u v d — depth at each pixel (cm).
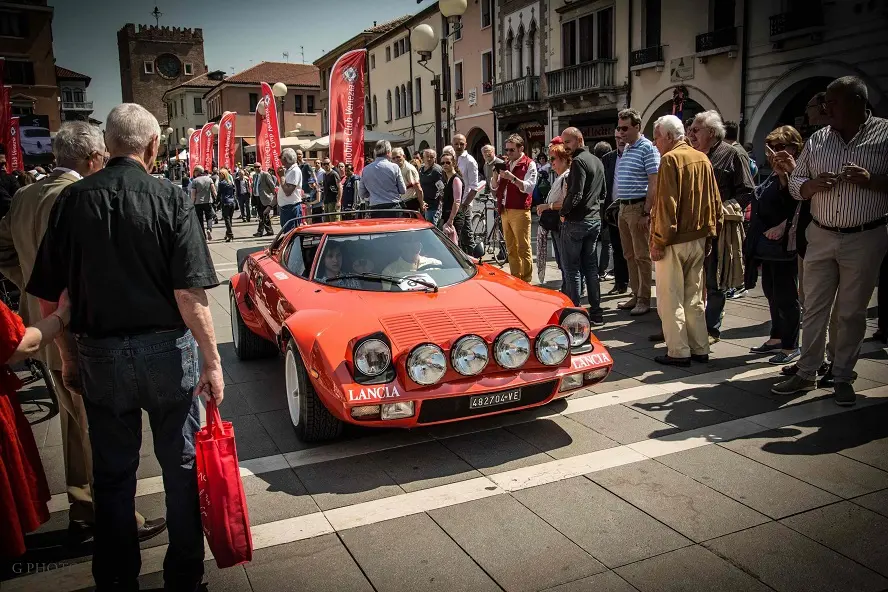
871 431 415
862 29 1426
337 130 1284
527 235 805
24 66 4328
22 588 287
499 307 442
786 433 417
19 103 4328
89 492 330
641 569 284
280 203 1293
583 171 664
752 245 564
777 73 1641
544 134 2731
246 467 393
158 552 313
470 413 392
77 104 6712
